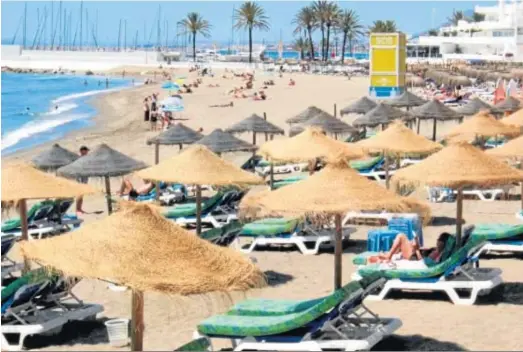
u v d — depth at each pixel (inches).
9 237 544.7
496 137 954.7
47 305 431.2
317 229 605.0
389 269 471.8
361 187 421.7
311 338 372.8
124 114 2236.7
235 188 612.7
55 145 753.6
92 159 657.0
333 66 4379.9
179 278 293.7
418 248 487.2
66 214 770.8
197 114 2017.7
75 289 502.9
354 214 686.5
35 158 743.7
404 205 417.1
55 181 506.0
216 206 695.7
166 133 869.8
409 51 5231.3
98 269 296.0
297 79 3612.2
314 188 422.0
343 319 388.5
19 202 501.7
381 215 681.0
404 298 471.8
